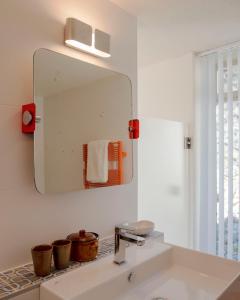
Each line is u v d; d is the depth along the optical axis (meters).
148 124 2.16
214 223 2.30
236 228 2.18
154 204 2.18
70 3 1.35
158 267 1.34
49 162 1.27
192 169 2.36
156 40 2.13
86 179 1.44
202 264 1.35
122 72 1.64
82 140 1.43
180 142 2.35
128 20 1.69
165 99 2.59
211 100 2.33
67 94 1.35
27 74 1.19
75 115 1.39
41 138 1.24
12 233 1.14
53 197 1.29
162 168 2.22
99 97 1.51
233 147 2.20
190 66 2.39
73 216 1.38
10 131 1.13
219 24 1.87
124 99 1.66
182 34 2.03
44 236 1.26
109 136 1.56
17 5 1.15
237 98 2.20
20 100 1.17
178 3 1.59
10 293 0.96
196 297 1.16
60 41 1.31
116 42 1.60
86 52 1.44
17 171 1.16
